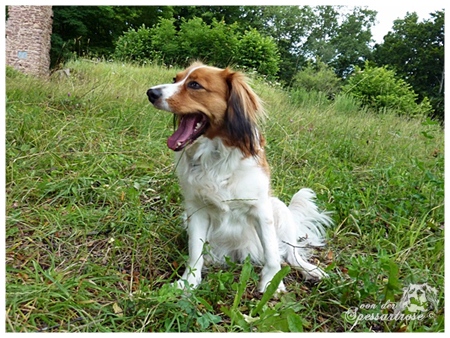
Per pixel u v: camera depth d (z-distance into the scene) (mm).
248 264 723
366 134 1928
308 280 880
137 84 2307
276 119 1849
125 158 1280
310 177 1300
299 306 729
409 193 1195
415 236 953
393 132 1979
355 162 1600
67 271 783
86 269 798
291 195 1237
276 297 786
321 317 745
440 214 1108
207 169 833
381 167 1463
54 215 951
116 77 2527
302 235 1045
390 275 718
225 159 826
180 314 680
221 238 902
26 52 2938
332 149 1655
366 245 975
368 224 1066
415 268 876
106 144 1349
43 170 1143
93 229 936
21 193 1034
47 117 1474
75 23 4906
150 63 3734
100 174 1180
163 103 812
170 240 912
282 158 1427
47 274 727
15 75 2188
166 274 838
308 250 1005
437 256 905
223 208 843
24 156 1166
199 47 4223
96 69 2979
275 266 838
